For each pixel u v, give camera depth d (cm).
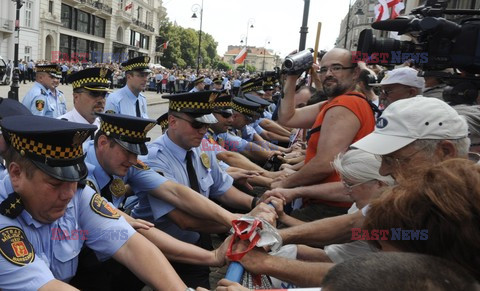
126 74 591
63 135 146
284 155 519
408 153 147
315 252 195
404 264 67
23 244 149
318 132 280
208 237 303
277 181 312
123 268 229
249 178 351
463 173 88
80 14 4641
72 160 152
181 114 255
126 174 238
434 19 217
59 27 4184
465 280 67
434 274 65
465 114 212
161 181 241
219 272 372
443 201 85
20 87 2378
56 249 169
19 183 150
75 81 426
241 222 171
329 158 251
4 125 146
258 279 175
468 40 221
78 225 179
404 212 89
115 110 577
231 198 304
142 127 217
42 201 152
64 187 154
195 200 237
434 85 318
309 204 274
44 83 669
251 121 498
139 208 268
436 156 146
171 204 242
